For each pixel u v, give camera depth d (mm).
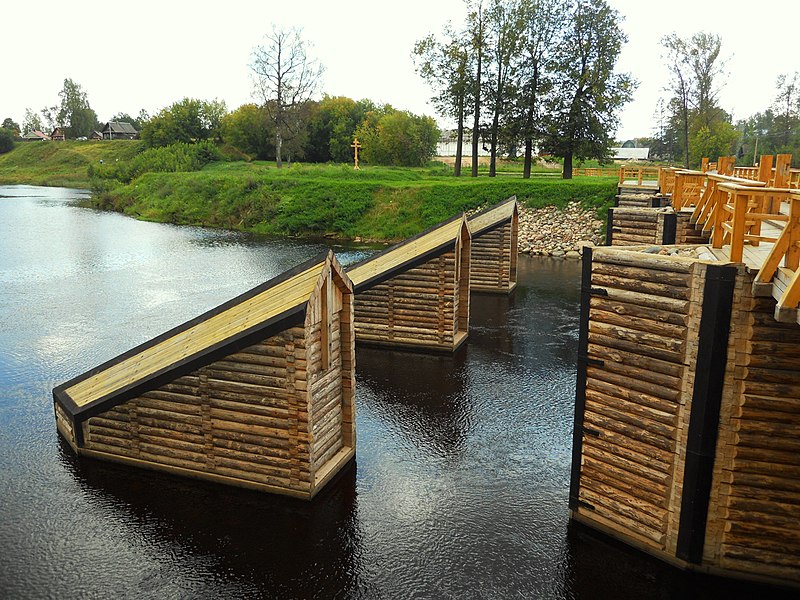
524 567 10242
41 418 16078
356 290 21625
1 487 12727
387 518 11648
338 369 13133
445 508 12000
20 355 20906
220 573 10109
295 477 12133
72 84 154875
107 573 10125
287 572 10133
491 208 31234
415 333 21453
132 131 156500
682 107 62844
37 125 189375
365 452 14266
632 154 111188
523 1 57125
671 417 9562
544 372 19469
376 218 50875
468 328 23500
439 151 127375
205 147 86938
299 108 80375
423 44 61062
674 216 18875
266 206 54812
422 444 14688
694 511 9477
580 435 10984
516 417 16172
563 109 56594
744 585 9570
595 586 9750
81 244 44906
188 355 12391
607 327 10227
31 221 56938
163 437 13000
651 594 9539
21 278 33375
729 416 9055
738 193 8602
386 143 85438
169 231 52844
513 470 13492
